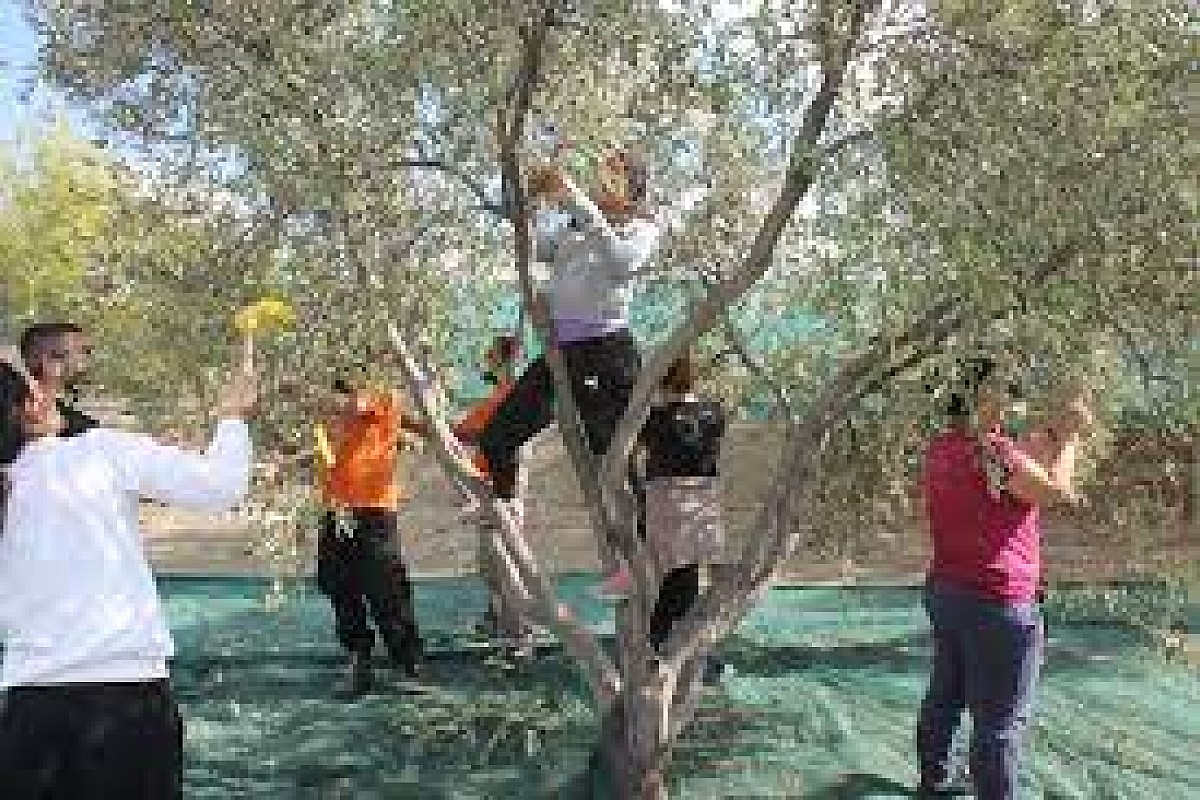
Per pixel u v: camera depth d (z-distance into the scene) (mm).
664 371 5957
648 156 6348
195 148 5910
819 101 5402
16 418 4266
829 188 5371
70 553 4070
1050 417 5703
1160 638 7242
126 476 4195
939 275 5180
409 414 8461
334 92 5520
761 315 7242
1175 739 7281
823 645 9297
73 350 4438
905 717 7723
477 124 5836
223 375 6148
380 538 8461
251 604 11008
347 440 8359
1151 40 4816
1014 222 4902
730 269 6879
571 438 6145
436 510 14719
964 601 5961
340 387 6270
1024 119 4875
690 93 5879
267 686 8656
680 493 7543
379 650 9555
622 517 6281
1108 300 5234
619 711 6434
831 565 11742
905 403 6375
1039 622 5996
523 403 6391
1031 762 6973
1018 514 5895
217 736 7672
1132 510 6375
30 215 18188
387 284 5941
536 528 14484
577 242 6066
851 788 6691
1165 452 6164
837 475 7223
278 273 5875
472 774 7043
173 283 6070
